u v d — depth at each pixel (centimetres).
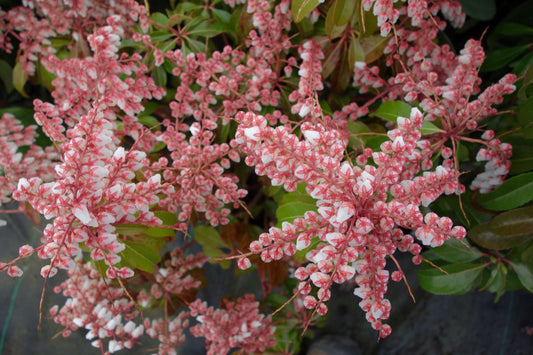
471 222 42
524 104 37
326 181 29
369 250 30
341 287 76
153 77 46
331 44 44
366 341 76
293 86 45
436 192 31
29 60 50
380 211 29
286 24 42
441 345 76
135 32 46
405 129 32
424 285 44
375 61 46
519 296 77
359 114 44
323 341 73
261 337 52
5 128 46
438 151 39
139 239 44
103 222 30
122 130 42
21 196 30
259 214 61
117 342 47
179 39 47
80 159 29
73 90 42
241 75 44
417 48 42
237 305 52
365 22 38
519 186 38
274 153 29
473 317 77
